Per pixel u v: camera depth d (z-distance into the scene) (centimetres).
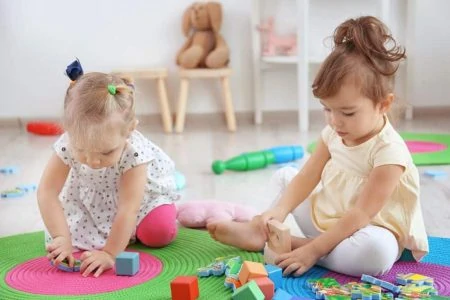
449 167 183
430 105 285
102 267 106
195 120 288
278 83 287
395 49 103
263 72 286
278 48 275
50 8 278
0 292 98
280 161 196
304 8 249
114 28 281
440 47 281
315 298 93
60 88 284
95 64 283
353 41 101
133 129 109
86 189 122
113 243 110
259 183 174
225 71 264
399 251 107
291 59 259
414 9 273
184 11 280
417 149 206
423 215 138
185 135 258
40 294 97
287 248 105
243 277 95
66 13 279
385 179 102
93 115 101
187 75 262
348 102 100
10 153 227
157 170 124
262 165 192
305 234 120
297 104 288
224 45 270
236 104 288
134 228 121
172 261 112
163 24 282
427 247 107
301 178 117
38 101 285
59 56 282
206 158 210
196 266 109
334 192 112
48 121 283
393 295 92
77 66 112
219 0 281
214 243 122
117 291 97
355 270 101
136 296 95
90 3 279
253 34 277
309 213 117
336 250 102
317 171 117
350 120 102
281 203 116
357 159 107
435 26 279
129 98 106
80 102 102
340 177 111
